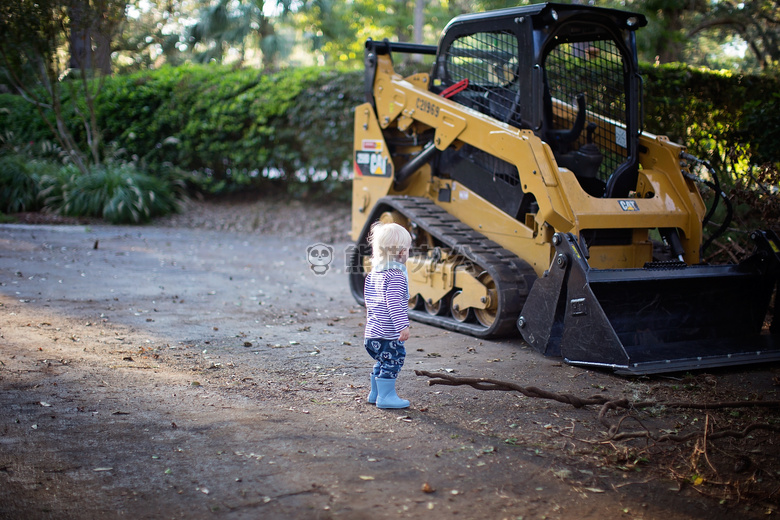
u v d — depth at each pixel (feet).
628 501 10.32
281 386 15.52
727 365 17.30
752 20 43.98
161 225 44.98
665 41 43.55
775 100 30.17
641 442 12.57
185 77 49.88
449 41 23.06
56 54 46.21
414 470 11.07
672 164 20.93
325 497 10.00
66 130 48.78
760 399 15.08
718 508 10.19
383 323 13.99
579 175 20.26
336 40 90.99
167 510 9.52
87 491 10.02
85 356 17.11
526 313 18.67
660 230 21.07
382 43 25.63
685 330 18.84
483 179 22.17
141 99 50.72
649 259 20.86
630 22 20.53
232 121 48.24
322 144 46.29
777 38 44.62
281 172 49.78
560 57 21.38
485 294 20.53
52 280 26.63
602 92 21.29
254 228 44.93
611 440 12.55
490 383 14.70
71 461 11.02
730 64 49.80
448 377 14.97
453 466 11.28
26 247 33.40
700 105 31.94
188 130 49.62
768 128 29.50
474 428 13.14
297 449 11.75
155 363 16.93
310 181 48.65
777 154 29.27
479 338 20.75
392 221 24.08
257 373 16.49
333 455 11.54
